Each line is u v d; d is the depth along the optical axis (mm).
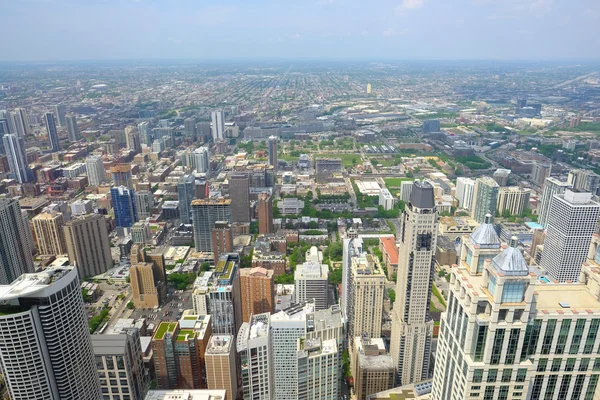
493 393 157125
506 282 142125
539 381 160625
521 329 147625
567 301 159125
